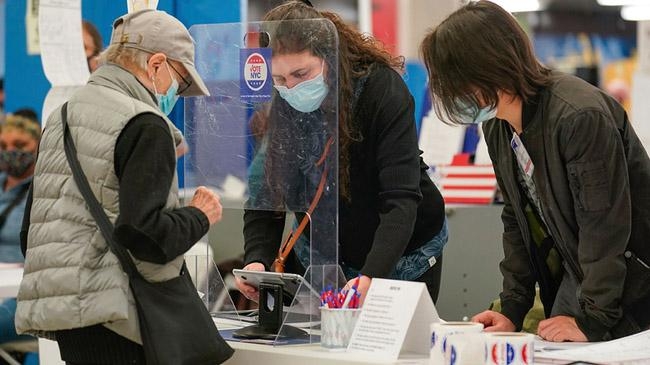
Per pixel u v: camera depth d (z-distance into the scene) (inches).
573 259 141.3
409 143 149.1
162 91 129.5
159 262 119.7
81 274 120.1
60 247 121.6
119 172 120.4
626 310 139.1
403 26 248.5
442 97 134.5
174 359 120.6
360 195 156.7
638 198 139.9
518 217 149.8
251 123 148.3
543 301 154.9
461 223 233.8
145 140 119.2
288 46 140.1
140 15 129.2
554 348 128.3
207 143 153.6
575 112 130.6
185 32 131.0
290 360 130.8
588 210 131.1
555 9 344.8
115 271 120.6
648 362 115.4
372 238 159.5
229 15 202.4
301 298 140.3
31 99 229.9
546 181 136.8
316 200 141.8
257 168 148.2
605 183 130.2
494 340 112.1
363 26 248.4
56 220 123.1
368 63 153.6
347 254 163.3
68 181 123.1
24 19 227.9
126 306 119.7
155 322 120.6
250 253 159.5
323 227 141.3
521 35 134.3
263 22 145.3
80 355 126.5
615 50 350.0
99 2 214.1
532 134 136.3
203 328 125.9
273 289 144.3
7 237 241.8
